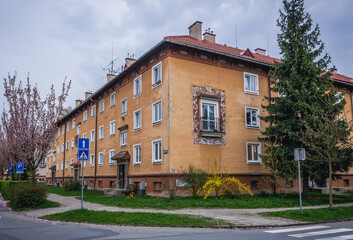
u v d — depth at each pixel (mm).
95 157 32281
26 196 15969
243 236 8453
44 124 19938
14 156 21234
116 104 28156
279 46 20031
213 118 21031
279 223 10734
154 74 21844
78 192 26812
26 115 19609
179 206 14891
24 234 8984
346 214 12875
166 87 19828
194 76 20656
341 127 14883
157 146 20750
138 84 24312
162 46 20297
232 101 22031
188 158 19500
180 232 9188
